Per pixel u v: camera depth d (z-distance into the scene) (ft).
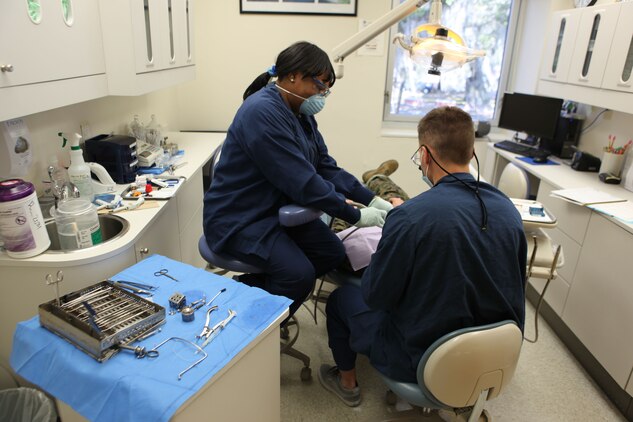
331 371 6.41
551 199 8.31
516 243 3.99
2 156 5.13
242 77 11.83
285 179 5.19
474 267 3.83
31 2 4.26
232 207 5.55
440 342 3.83
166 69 7.66
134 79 6.14
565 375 6.91
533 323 8.25
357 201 6.44
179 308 3.81
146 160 7.48
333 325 5.83
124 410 2.93
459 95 13.28
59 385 3.23
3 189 4.37
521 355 7.36
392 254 3.92
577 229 7.30
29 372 3.40
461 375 3.85
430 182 4.49
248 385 3.67
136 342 3.38
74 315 3.42
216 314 3.79
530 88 12.22
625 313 6.04
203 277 4.35
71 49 5.08
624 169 8.34
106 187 6.31
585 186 8.14
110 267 4.82
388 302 4.15
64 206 5.07
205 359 3.26
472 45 12.82
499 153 11.23
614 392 6.31
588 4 9.07
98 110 7.50
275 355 4.00
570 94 8.93
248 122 5.22
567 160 10.09
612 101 7.55
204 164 8.58
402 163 12.78
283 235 5.69
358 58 11.75
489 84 13.19
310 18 11.32
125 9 5.84
